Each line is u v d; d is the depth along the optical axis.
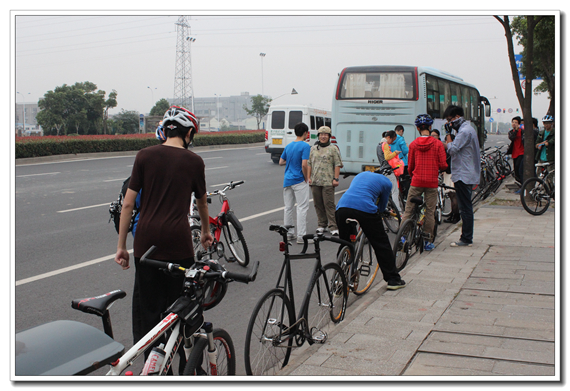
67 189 13.58
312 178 8.21
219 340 3.13
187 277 2.69
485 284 5.52
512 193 13.03
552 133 10.77
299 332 3.91
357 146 13.23
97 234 8.41
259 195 13.02
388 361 3.68
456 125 7.24
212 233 6.46
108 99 64.25
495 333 4.17
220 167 20.41
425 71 12.91
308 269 6.59
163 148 3.40
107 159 23.53
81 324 2.55
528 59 11.20
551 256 6.64
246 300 5.41
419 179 6.88
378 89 13.02
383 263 5.38
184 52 76.06
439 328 4.31
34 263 6.68
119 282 5.95
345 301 4.79
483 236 7.94
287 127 22.84
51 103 60.03
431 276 5.85
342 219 5.23
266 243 7.99
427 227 6.95
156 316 3.40
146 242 3.31
